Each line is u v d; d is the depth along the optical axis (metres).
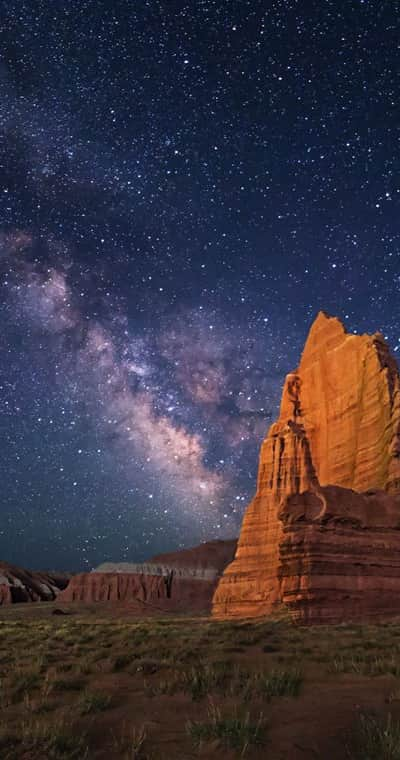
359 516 30.61
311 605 27.84
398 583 29.55
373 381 47.12
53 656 17.23
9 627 34.81
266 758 7.01
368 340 50.53
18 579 155.12
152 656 16.22
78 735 8.20
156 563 141.62
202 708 9.59
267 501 51.53
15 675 13.16
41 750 7.46
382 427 43.47
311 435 53.84
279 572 29.55
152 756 7.20
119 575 136.75
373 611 28.34
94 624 37.50
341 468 48.12
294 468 51.25
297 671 11.98
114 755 7.32
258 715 8.86
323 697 10.02
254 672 12.48
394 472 38.22
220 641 20.19
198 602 125.25
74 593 134.75
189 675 12.18
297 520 30.03
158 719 9.05
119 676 13.26
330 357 54.84
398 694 9.70
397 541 30.64
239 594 48.25
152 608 97.69
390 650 15.38
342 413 50.56
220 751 7.31
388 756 6.71
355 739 7.52
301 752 7.17
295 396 57.41
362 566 29.30
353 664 12.88
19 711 9.90
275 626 27.86
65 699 10.83
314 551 28.70
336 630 23.02
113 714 9.52
